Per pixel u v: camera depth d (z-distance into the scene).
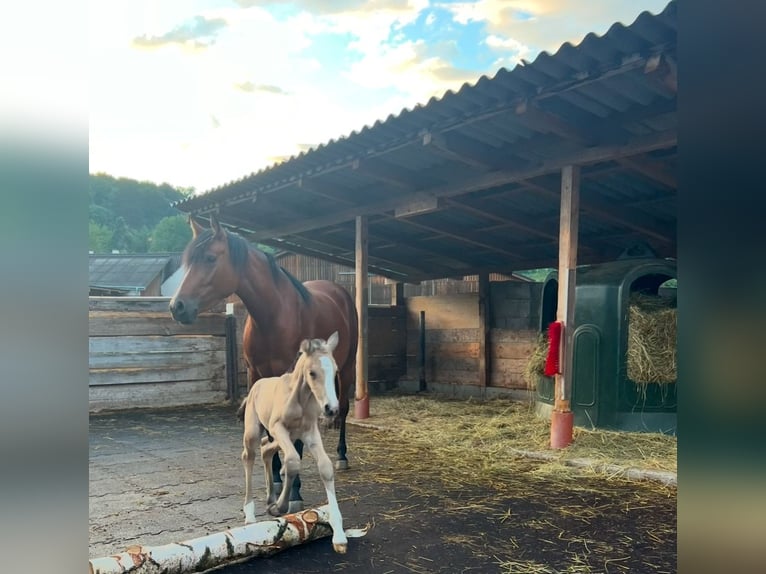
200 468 4.61
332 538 2.90
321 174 5.98
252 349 3.92
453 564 2.69
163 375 7.97
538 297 8.57
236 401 8.37
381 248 9.03
